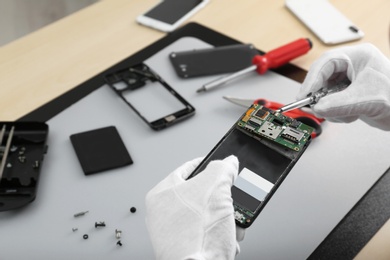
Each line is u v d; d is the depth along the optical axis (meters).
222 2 1.47
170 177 0.85
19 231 0.94
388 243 0.93
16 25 2.50
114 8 1.43
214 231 0.76
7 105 1.17
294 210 0.97
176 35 1.36
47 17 2.54
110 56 1.30
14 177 1.01
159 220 0.79
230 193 0.80
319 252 0.92
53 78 1.23
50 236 0.93
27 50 1.30
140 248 0.92
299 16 1.40
